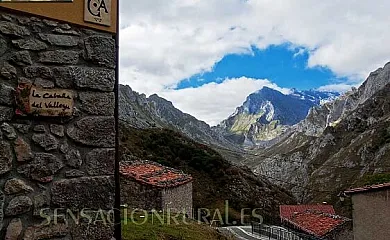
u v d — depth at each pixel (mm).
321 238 18641
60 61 3586
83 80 3668
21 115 3385
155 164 16109
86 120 3674
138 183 12078
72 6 3678
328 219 22000
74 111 3607
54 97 3521
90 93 3713
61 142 3551
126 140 35594
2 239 3268
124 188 12273
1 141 3297
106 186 3732
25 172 3387
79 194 3602
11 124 3355
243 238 19188
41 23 3541
